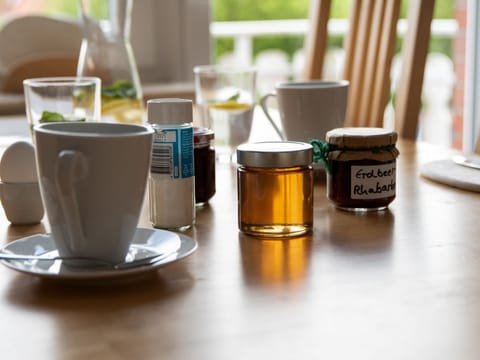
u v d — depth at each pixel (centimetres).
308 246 78
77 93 121
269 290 65
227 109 135
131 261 70
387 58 165
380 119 167
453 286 65
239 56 470
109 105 149
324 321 58
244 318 59
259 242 80
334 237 82
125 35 153
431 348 53
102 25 150
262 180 81
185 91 288
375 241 80
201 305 62
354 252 76
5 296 65
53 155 66
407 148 139
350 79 181
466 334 55
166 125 85
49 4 384
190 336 56
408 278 68
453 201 98
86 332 57
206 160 99
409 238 81
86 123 72
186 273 70
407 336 55
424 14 155
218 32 464
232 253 76
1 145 144
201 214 94
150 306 62
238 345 54
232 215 93
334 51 579
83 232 68
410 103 158
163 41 344
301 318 59
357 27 179
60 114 120
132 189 68
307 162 82
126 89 150
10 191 91
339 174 93
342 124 126
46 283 68
